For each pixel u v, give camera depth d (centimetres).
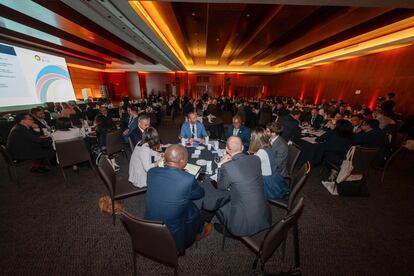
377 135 300
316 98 994
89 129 401
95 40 567
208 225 201
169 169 128
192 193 130
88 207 235
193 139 296
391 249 183
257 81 1558
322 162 341
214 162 210
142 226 106
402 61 557
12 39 517
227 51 892
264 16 435
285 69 1266
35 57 629
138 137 296
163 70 1341
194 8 394
